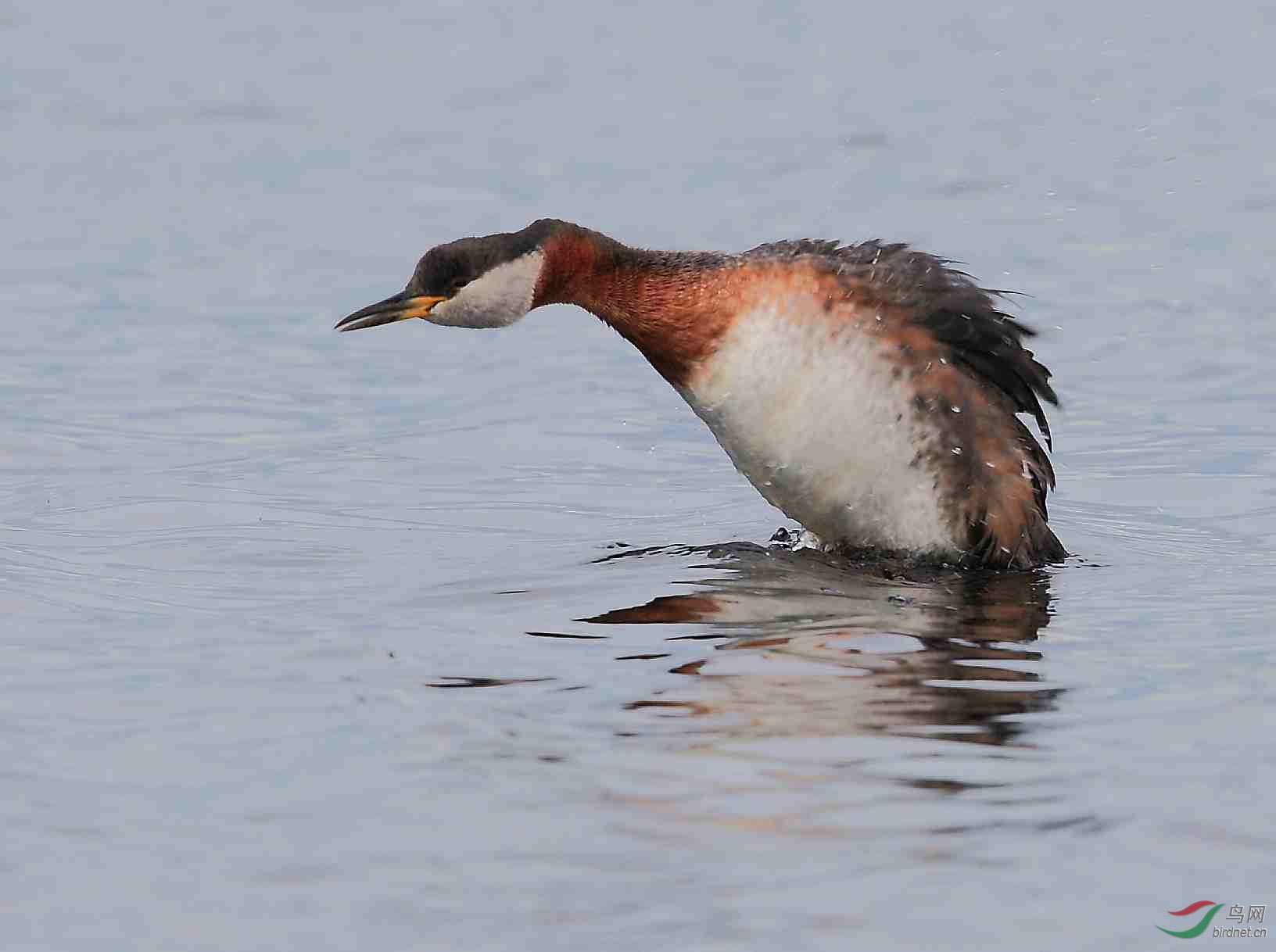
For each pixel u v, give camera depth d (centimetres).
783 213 2145
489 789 788
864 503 1219
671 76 2691
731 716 873
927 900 689
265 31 2952
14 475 1443
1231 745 829
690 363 1223
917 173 2231
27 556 1209
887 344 1196
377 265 2069
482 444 1548
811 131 2412
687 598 1102
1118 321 1808
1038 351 1750
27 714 887
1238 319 1803
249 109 2612
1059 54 2617
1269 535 1273
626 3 3047
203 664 966
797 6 2969
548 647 994
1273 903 684
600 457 1513
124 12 3042
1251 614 1057
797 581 1151
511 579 1152
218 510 1345
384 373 1772
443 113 2583
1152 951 656
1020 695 905
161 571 1177
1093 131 2311
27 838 750
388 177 2352
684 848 731
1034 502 1218
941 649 991
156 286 2008
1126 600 1105
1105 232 2030
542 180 2316
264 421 1620
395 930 675
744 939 664
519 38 2895
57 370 1747
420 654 980
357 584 1143
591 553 1225
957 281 1219
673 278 1221
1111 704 890
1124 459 1480
